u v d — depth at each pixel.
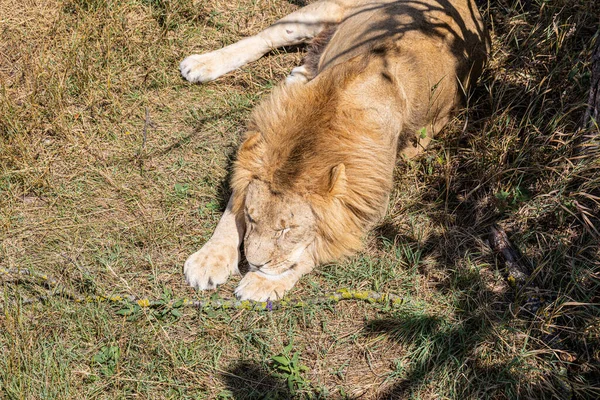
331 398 3.53
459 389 3.56
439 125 4.79
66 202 4.48
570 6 5.12
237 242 4.10
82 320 3.76
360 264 4.17
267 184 3.71
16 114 4.88
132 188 4.59
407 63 4.29
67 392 3.45
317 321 3.88
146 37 5.57
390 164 4.06
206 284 3.96
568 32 4.96
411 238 4.30
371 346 3.77
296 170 3.65
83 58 5.36
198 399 3.48
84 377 3.56
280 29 5.50
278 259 3.79
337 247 3.94
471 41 4.84
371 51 4.25
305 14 5.44
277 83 5.38
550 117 4.64
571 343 3.69
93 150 4.84
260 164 3.76
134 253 4.18
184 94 5.27
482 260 4.18
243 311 3.86
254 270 3.96
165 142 4.91
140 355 3.65
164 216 4.42
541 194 4.27
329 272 4.14
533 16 5.41
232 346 3.73
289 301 3.90
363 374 3.64
